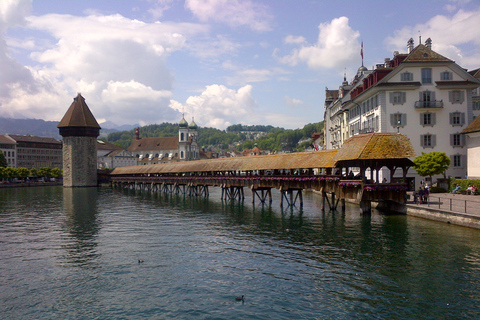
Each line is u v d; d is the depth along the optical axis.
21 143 148.12
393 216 35.31
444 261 20.83
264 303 16.03
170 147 191.50
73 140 112.44
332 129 84.12
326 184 40.09
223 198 64.12
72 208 51.12
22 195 76.88
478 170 43.84
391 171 34.69
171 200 61.88
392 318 14.54
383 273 19.33
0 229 33.91
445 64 48.22
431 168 41.91
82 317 15.13
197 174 76.19
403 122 48.25
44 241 28.45
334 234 28.72
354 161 36.28
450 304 15.62
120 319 14.89
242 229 31.97
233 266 21.03
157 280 19.02
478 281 17.92
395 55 52.06
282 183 45.97
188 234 30.25
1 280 19.38
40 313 15.55
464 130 45.91
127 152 185.12
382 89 48.22
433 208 31.58
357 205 46.50
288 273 19.66
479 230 26.33
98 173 119.06
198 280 18.89
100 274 20.09
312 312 15.14
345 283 18.09
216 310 15.45
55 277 19.77
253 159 52.84
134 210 47.84
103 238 29.22
